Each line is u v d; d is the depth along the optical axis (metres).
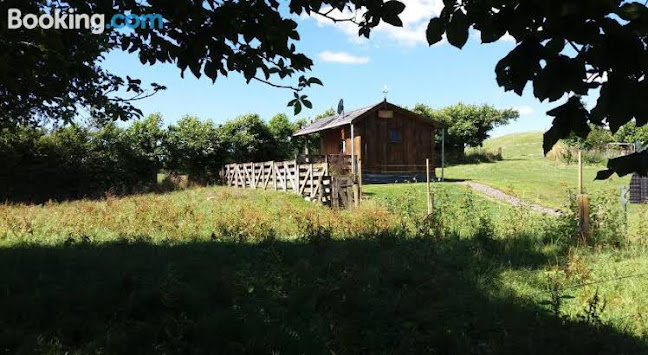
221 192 21.95
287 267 7.07
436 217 10.51
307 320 5.16
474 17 1.90
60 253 8.08
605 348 4.51
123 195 23.48
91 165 26.05
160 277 6.18
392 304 5.45
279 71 4.50
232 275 6.40
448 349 4.43
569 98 2.04
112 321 5.10
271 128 34.81
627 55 1.66
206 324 4.71
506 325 4.99
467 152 47.03
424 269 7.13
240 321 4.81
